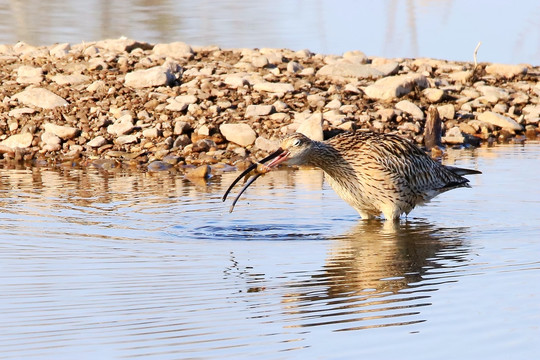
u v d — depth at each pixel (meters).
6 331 8.96
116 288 10.35
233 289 10.36
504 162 18.31
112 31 31.11
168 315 9.42
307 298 10.06
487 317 9.36
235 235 13.09
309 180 17.42
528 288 10.31
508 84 23.69
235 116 20.36
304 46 28.58
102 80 21.59
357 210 14.54
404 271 11.16
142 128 20.00
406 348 8.58
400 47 28.59
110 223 13.66
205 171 17.64
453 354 8.42
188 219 14.04
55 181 17.09
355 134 14.57
